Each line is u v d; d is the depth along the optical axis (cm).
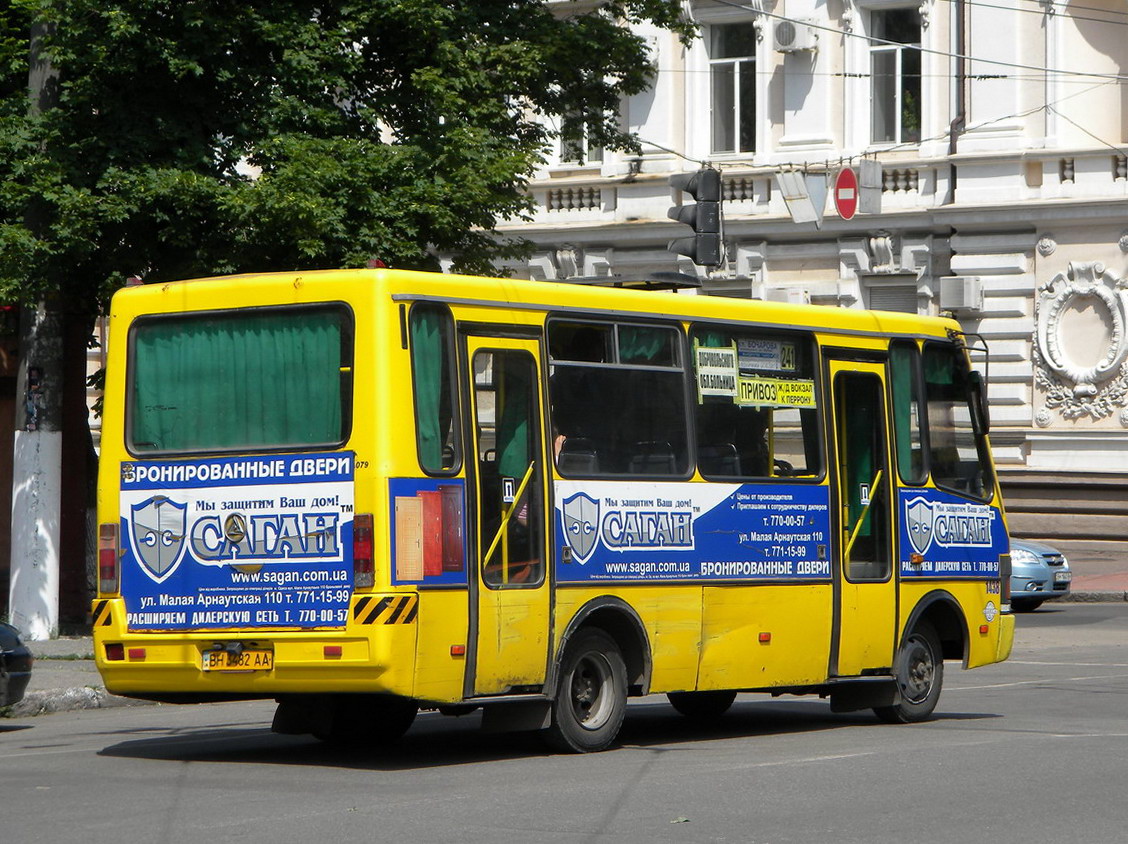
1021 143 4378
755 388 1748
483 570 1490
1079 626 3266
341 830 1180
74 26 2477
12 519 2694
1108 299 4284
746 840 1145
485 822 1210
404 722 1730
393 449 1436
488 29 2844
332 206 2486
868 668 1828
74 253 2555
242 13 2583
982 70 4416
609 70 3091
